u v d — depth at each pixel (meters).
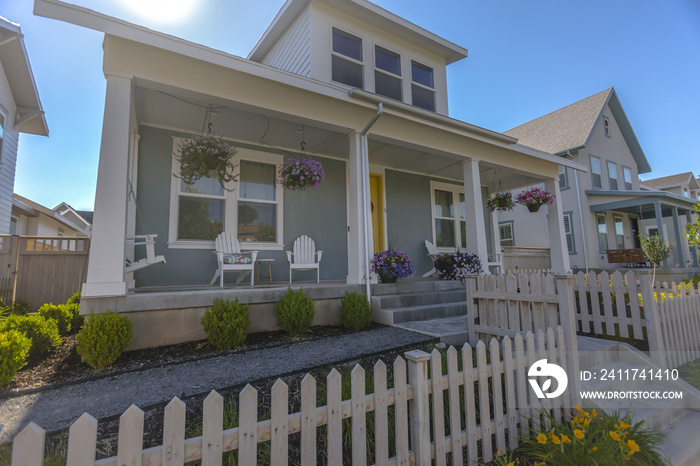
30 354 3.39
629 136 17.36
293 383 2.79
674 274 13.18
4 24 7.40
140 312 3.71
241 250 6.18
